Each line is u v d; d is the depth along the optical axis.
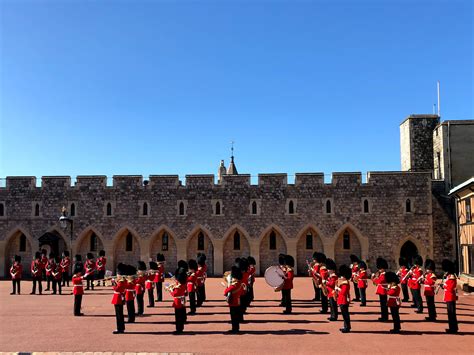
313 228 35.38
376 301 21.80
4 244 36.62
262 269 35.78
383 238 35.00
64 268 28.61
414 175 35.38
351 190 35.53
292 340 13.42
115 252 36.56
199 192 36.28
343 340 13.39
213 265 35.75
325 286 17.06
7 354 12.17
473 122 35.75
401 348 12.42
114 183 36.69
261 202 35.88
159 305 20.97
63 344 13.17
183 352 12.14
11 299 23.08
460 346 12.64
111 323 16.50
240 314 16.38
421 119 38.72
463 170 35.31
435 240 34.84
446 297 14.55
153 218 36.28
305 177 35.88
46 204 36.84
